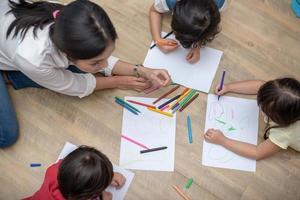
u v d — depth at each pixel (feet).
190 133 4.27
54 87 3.96
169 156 4.18
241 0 4.91
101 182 3.26
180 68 4.49
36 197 3.60
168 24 4.75
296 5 4.91
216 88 4.38
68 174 3.19
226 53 4.63
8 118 4.05
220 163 4.17
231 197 4.07
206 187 4.09
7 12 3.61
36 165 4.14
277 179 4.15
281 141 3.95
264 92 3.73
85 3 3.16
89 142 4.25
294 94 3.59
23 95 4.43
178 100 4.39
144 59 4.59
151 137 4.25
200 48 4.57
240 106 4.39
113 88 4.47
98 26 3.09
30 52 3.47
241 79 4.54
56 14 3.42
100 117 4.35
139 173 4.11
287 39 4.76
